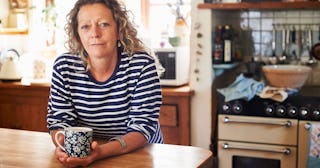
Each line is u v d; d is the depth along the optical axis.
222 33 3.24
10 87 3.60
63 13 4.07
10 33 4.03
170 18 3.78
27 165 1.44
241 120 2.91
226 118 2.95
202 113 3.16
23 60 4.12
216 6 3.02
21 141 1.73
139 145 1.62
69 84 1.75
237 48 3.54
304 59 3.42
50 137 1.79
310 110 2.79
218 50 3.19
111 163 1.45
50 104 1.81
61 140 1.51
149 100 1.72
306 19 3.41
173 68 3.26
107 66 1.72
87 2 1.66
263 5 2.96
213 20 3.16
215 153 3.07
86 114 1.78
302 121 2.80
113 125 1.79
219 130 2.99
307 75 3.04
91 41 1.63
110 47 1.65
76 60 1.75
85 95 1.75
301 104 2.81
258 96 2.88
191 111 3.19
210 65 3.12
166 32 3.72
